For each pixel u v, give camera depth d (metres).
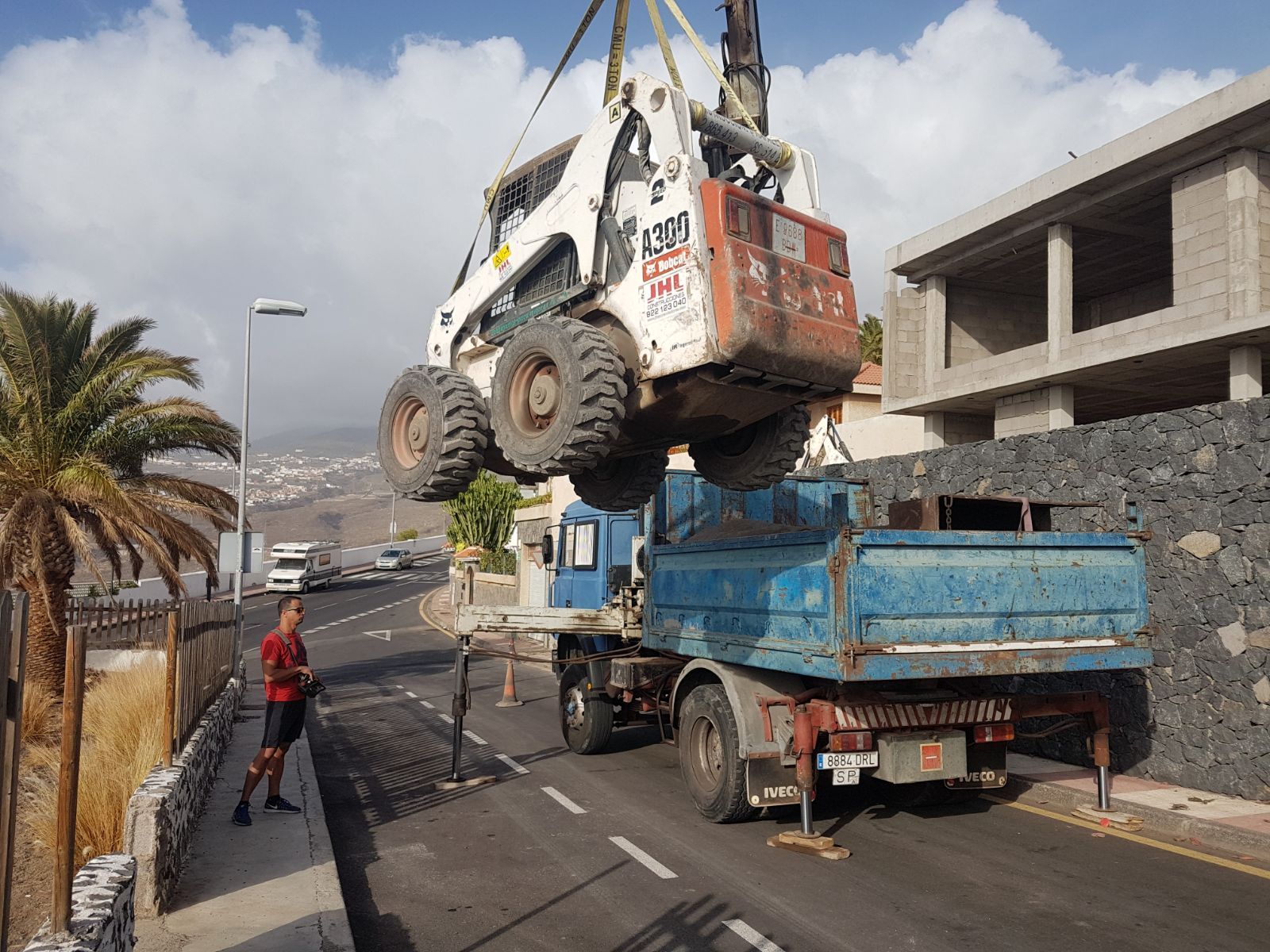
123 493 15.26
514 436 5.23
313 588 49.44
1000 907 5.48
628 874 6.20
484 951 4.95
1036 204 17.02
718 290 4.95
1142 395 18.89
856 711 6.64
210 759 8.50
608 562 10.77
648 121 5.37
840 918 5.33
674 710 8.21
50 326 16.03
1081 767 9.05
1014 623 6.68
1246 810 7.27
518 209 6.71
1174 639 8.33
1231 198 14.21
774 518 9.91
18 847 7.32
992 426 20.94
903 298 20.58
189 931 4.87
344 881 6.14
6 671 3.02
